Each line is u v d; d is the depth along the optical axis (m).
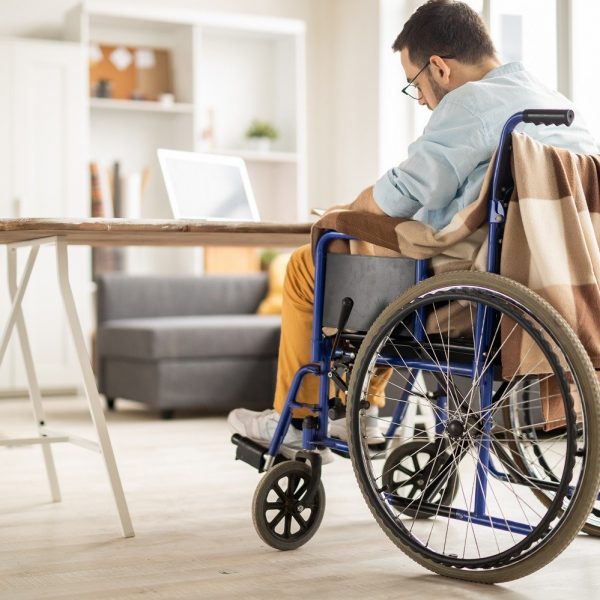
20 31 6.65
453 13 2.37
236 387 5.20
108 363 5.52
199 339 5.09
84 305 6.38
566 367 1.92
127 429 4.70
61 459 3.78
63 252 2.52
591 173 2.14
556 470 2.96
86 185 6.37
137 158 6.98
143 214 6.99
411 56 2.40
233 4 7.11
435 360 2.12
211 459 3.79
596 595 2.00
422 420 3.69
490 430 2.03
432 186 2.18
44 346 6.29
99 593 2.02
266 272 6.73
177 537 2.52
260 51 7.34
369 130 6.77
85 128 6.36
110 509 2.87
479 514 2.05
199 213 3.16
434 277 2.06
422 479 2.55
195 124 6.77
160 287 5.90
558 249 2.01
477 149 2.16
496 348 2.04
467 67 2.35
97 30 6.82
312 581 2.11
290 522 2.39
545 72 5.04
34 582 2.10
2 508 2.89
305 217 7.07
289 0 7.27
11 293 3.01
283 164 7.24
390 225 2.22
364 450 2.18
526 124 2.21
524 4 5.17
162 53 6.99
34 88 6.25
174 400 5.06
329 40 7.31
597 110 4.78
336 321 2.35
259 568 2.21
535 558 1.94
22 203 6.21
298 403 2.42
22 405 5.79
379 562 2.27
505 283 1.96
